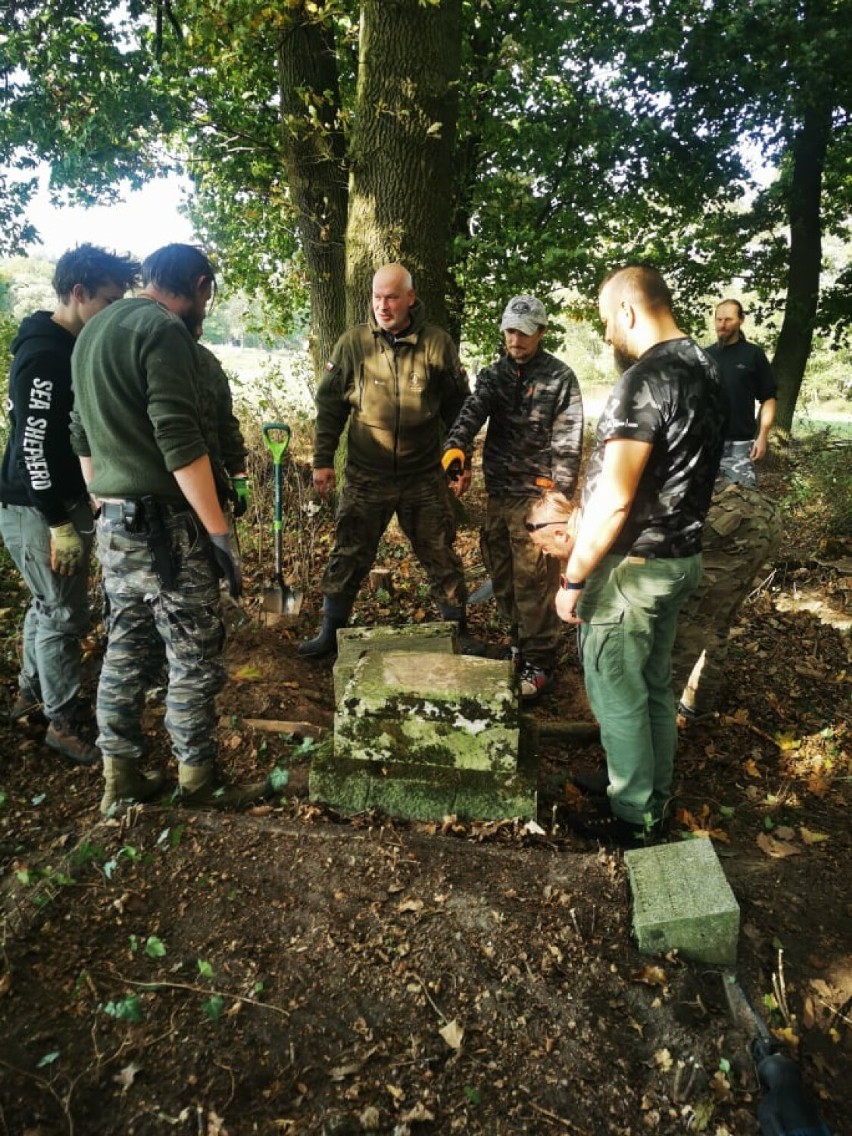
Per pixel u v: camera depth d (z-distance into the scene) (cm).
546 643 398
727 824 300
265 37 587
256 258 1100
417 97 530
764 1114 166
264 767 313
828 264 1168
